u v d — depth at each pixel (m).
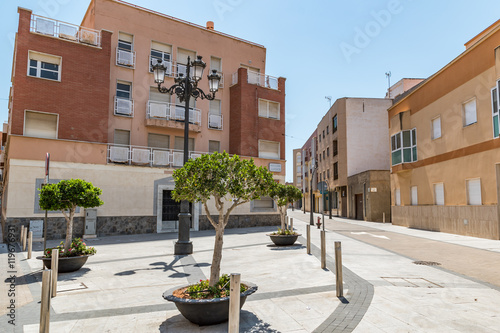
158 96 21.23
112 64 19.69
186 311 4.20
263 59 26.22
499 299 5.19
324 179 43.06
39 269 8.39
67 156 16.50
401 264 8.18
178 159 20.11
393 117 21.06
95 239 15.40
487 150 13.24
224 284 4.70
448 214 15.84
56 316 4.80
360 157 33.09
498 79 12.48
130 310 5.06
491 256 9.13
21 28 16.12
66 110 16.84
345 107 33.84
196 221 20.05
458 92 15.13
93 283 6.80
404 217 20.38
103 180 17.19
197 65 11.09
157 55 21.59
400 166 19.92
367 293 5.60
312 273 7.31
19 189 15.13
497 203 12.70
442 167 16.38
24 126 15.89
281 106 25.06
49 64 16.81
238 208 21.89
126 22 20.39
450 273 7.11
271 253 10.29
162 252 11.01
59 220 15.66
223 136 23.59
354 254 9.77
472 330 3.98
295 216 37.75
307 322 4.37
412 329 4.05
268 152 24.31
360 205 30.41
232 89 24.03
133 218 17.77
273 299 5.41
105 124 17.81
